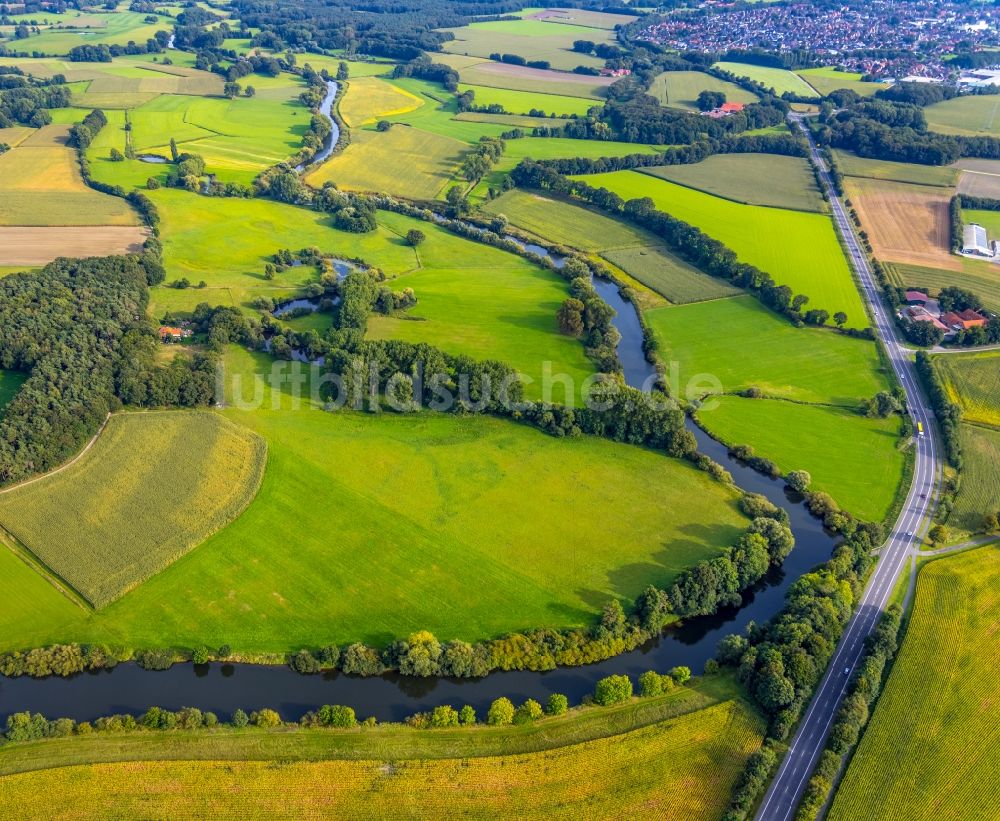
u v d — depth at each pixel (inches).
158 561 5211.6
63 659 4468.5
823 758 3996.1
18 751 3986.2
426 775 3956.7
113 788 3841.0
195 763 3961.6
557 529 5649.6
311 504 5792.3
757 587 5383.9
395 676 4579.2
